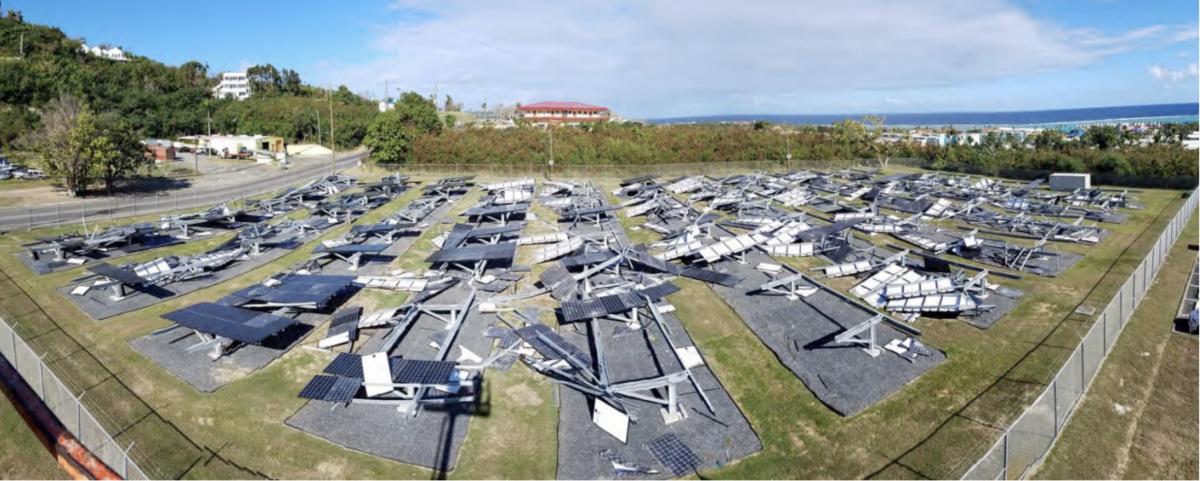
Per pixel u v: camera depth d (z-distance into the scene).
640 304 24.33
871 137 87.06
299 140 126.44
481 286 31.11
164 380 21.33
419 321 26.44
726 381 20.83
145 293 30.17
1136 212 45.88
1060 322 24.08
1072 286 28.39
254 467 16.67
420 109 96.00
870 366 21.17
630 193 60.38
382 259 36.72
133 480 15.47
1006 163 69.62
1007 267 31.69
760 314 26.31
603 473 16.23
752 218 45.28
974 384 19.67
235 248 37.28
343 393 18.36
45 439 18.59
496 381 21.02
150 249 38.84
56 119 59.22
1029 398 18.55
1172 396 18.97
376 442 17.62
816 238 37.38
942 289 26.20
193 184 68.38
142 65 138.88
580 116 158.88
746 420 18.45
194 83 162.00
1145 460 16.05
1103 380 19.67
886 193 54.53
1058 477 15.37
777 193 57.34
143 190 62.62
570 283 29.16
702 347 23.50
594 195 58.75
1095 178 60.69
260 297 26.38
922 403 18.81
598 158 80.00
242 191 63.44
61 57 129.12
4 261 35.03
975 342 22.62
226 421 18.83
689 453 16.78
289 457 17.06
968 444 16.61
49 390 19.55
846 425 17.92
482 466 16.58
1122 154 61.75
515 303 28.53
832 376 20.64
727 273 31.05
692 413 18.89
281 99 150.75
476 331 25.39
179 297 29.78
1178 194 52.69
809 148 83.75
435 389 19.84
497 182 70.12
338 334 23.98
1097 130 74.06
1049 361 20.73
